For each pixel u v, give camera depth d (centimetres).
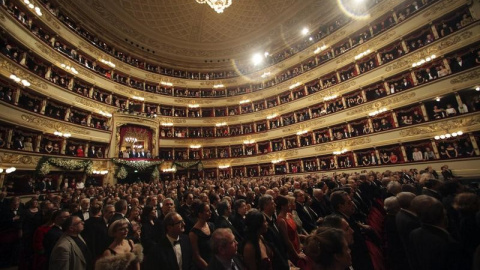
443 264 264
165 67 3278
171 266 349
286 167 2623
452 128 1552
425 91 1727
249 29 3253
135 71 2867
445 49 1650
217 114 3281
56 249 353
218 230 297
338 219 335
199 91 3362
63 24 2056
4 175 1304
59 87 1875
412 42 1952
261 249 335
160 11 2875
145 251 456
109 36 2669
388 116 1966
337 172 2152
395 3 2044
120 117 2422
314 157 2428
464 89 1527
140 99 2777
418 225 350
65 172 1806
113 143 2298
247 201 732
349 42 2423
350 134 2172
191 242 410
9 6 1557
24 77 1545
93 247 467
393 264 430
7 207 758
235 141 3042
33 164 1515
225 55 3481
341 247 209
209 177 2933
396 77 1956
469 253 304
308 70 2686
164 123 2914
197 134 3150
